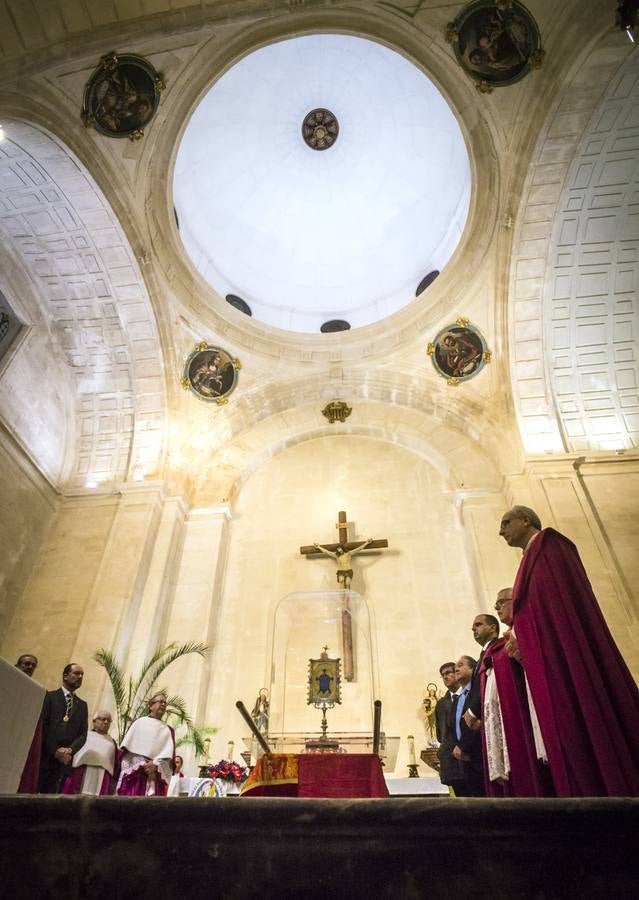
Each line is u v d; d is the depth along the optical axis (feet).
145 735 22.02
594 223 37.32
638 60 29.55
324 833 6.59
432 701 31.19
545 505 36.11
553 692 9.82
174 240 40.60
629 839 6.43
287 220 53.72
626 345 40.91
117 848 6.57
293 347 46.88
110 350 43.01
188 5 30.14
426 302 44.42
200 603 36.76
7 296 38.47
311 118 49.83
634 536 34.40
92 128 32.83
